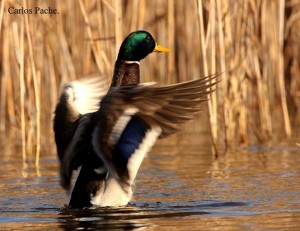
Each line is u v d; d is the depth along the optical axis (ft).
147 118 24.09
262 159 40.88
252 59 50.80
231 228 23.31
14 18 46.39
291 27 63.67
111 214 26.14
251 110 57.93
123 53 31.96
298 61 64.85
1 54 63.93
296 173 35.37
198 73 63.41
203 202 28.45
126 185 24.57
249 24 49.67
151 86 24.32
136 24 57.26
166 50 32.32
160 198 29.66
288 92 66.33
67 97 27.94
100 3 49.49
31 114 46.39
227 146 46.32
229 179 34.19
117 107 24.64
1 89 63.67
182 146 48.37
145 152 24.13
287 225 23.57
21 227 24.49
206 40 43.86
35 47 50.31
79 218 25.62
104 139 24.68
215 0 47.91
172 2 59.06
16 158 44.34
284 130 54.24
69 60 54.03
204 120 64.69
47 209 27.91
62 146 27.53
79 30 58.03
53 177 36.47
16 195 31.32
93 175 27.32
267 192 30.35
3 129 58.34
